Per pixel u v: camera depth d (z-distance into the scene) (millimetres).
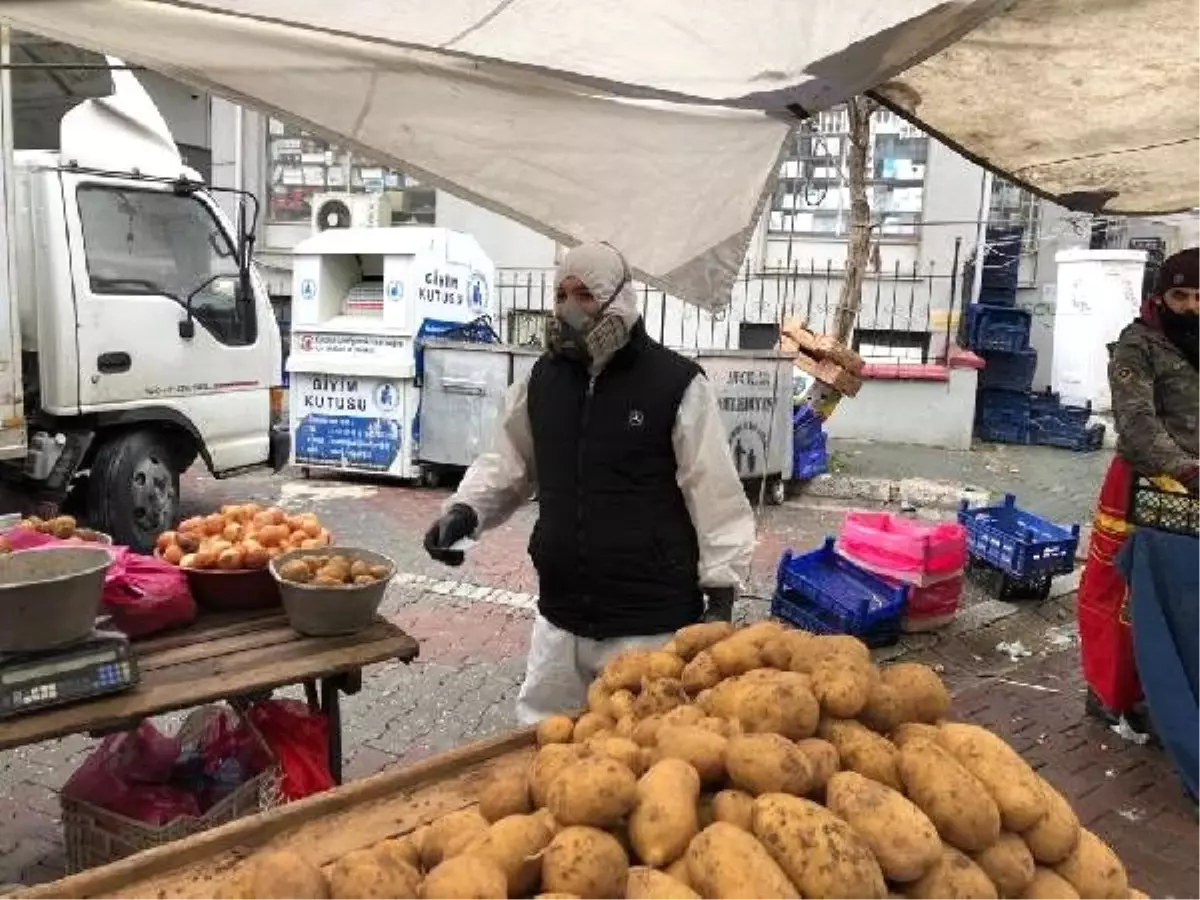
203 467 10688
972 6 2010
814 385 8570
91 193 6820
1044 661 5652
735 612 6273
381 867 1449
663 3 2141
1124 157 3602
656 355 2984
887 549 5883
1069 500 9328
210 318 7727
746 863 1476
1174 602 4141
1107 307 12680
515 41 2377
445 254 9945
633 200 3500
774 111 2895
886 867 1561
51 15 2734
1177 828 3908
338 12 2297
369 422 9852
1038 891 1684
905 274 13211
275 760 2973
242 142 16203
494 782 1791
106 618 2713
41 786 4070
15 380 6207
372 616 3076
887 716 1858
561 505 3045
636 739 1886
